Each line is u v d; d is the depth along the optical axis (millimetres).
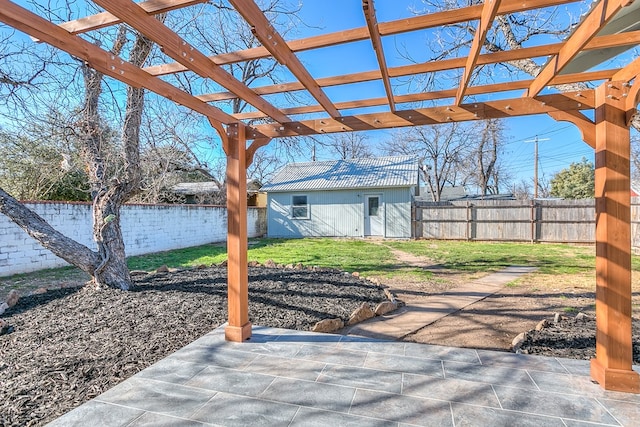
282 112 3121
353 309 4066
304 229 14023
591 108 2346
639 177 13203
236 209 3031
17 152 7086
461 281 5762
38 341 2963
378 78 2502
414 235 12805
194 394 2133
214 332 3240
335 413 1924
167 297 4172
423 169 19469
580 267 6898
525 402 2025
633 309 4000
